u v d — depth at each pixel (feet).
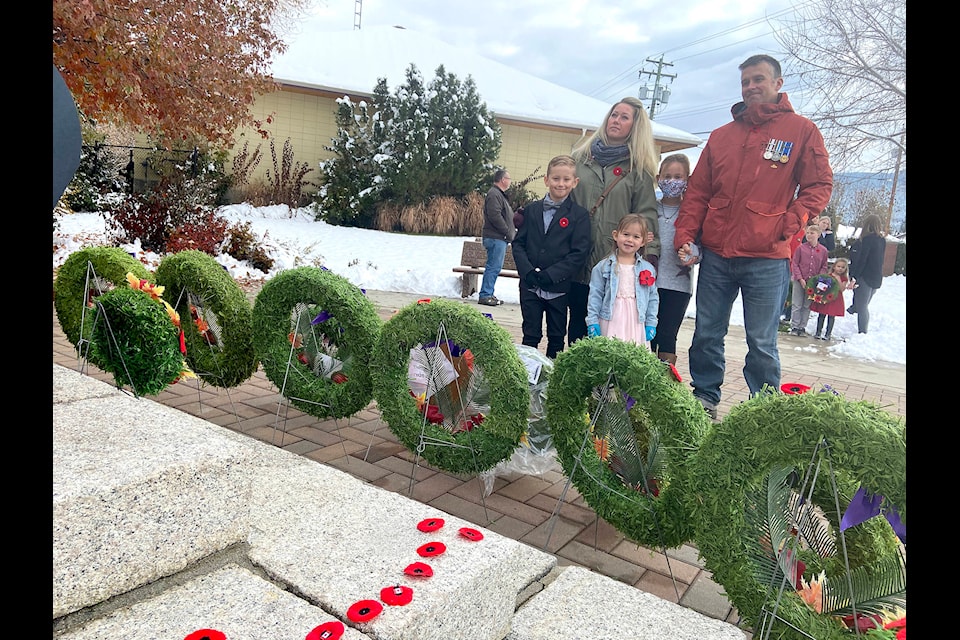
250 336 12.62
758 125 13.11
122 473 5.19
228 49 28.86
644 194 14.20
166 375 10.79
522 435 9.83
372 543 6.61
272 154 54.95
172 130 29.84
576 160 15.06
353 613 5.26
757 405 6.09
